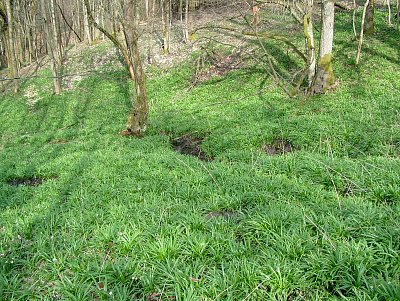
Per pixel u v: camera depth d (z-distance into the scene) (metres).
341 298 3.94
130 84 22.27
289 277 4.17
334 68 16.25
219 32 25.33
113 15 16.83
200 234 5.17
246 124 12.47
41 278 4.86
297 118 11.80
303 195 6.60
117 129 14.83
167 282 4.43
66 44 35.47
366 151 9.29
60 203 7.63
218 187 7.20
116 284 4.46
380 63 15.77
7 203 8.37
